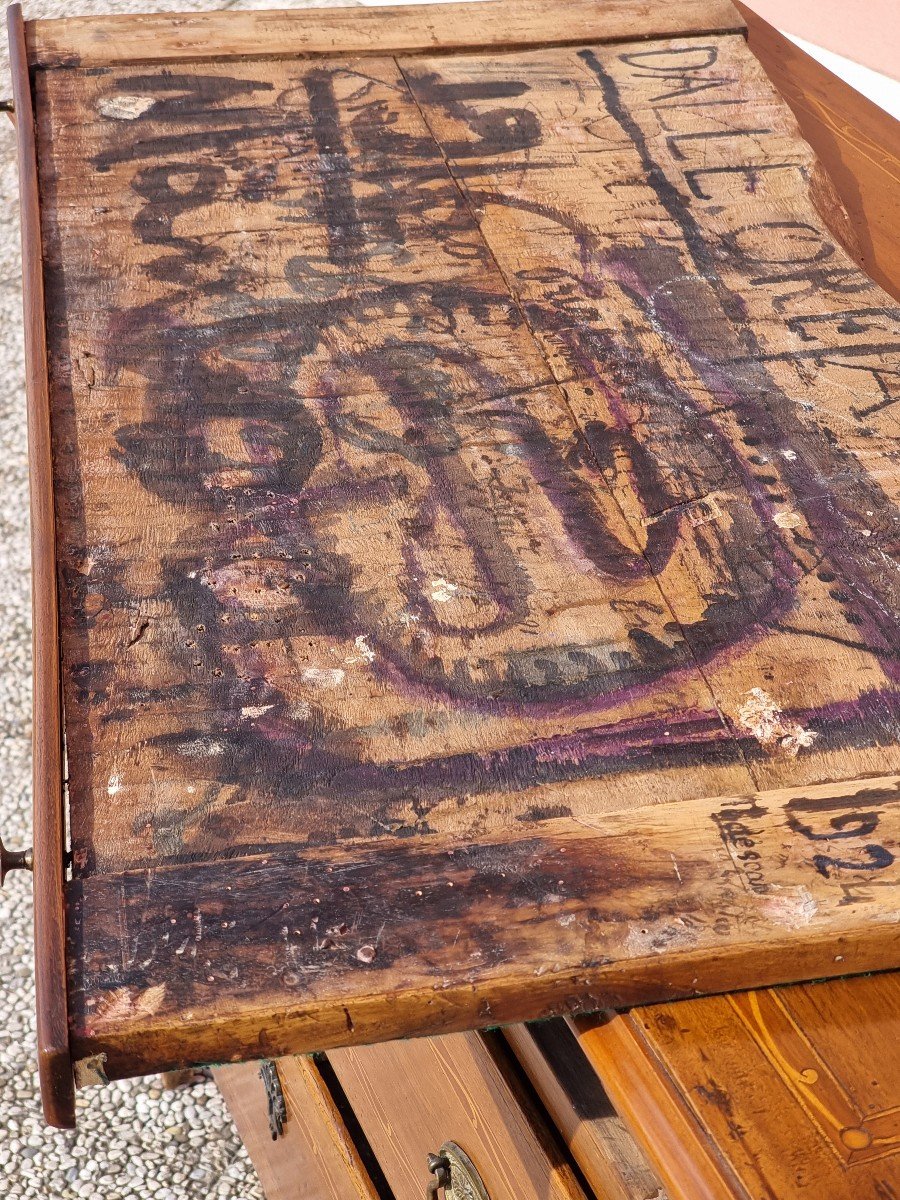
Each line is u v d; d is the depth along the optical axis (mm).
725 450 1355
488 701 1091
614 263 1587
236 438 1315
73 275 1500
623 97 1863
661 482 1313
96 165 1667
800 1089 892
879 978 976
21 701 2615
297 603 1157
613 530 1259
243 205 1622
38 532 1178
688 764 1060
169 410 1341
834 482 1329
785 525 1278
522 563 1214
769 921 937
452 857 969
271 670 1100
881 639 1177
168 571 1175
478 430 1351
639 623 1170
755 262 1613
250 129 1742
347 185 1666
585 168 1728
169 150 1699
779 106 1863
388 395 1382
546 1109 1135
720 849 987
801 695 1122
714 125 1821
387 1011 890
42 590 1125
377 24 1934
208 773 1021
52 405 1331
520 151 1745
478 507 1268
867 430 1395
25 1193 1924
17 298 3594
